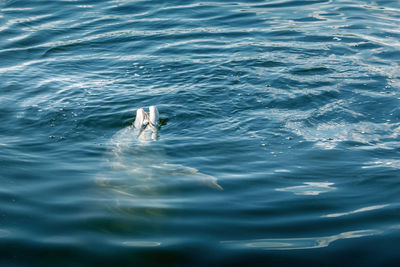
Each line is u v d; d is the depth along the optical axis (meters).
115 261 4.03
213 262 4.01
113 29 12.16
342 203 4.98
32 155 6.23
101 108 7.87
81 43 11.27
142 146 6.48
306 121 7.33
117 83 9.01
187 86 8.78
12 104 7.95
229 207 4.92
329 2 14.12
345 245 4.20
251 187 5.39
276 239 4.32
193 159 6.14
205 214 4.77
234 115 7.60
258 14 13.14
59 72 9.59
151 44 11.17
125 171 5.73
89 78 9.27
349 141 6.65
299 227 4.52
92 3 14.16
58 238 4.34
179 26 12.31
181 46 10.98
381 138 6.72
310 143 6.62
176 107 7.89
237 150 6.43
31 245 4.23
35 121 7.35
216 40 11.32
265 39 11.27
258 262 4.00
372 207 4.87
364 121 7.28
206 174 5.70
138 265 3.98
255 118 7.47
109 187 5.33
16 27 12.16
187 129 7.13
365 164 5.95
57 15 13.13
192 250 4.16
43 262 4.01
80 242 4.29
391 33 11.44
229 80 8.99
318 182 5.50
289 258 4.04
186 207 4.90
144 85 8.90
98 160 6.12
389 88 8.41
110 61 10.20
